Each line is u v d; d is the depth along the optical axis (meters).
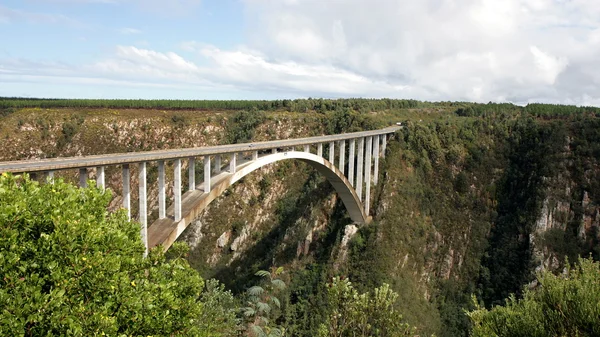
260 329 18.30
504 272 52.94
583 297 15.14
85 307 12.49
